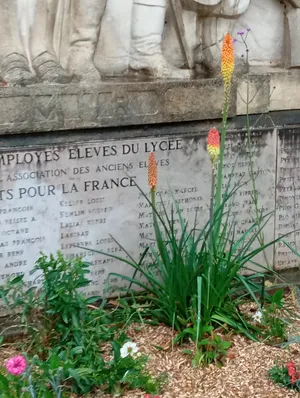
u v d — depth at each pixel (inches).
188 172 87.0
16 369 58.5
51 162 80.1
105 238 84.8
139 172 84.6
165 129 85.7
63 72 80.7
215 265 75.4
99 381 66.5
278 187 92.0
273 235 93.4
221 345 73.5
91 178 82.4
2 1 78.6
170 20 91.0
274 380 69.8
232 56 68.6
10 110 77.3
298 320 82.1
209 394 68.0
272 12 95.1
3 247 80.6
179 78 87.7
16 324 79.7
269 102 91.2
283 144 90.9
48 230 82.0
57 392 59.7
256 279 92.7
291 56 93.8
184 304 77.0
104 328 72.4
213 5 87.7
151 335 77.7
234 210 90.3
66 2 82.7
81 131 81.8
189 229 88.7
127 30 87.6
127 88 81.9
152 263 83.2
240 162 89.3
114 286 85.4
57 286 68.8
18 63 79.0
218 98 86.6
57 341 71.4
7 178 78.7
